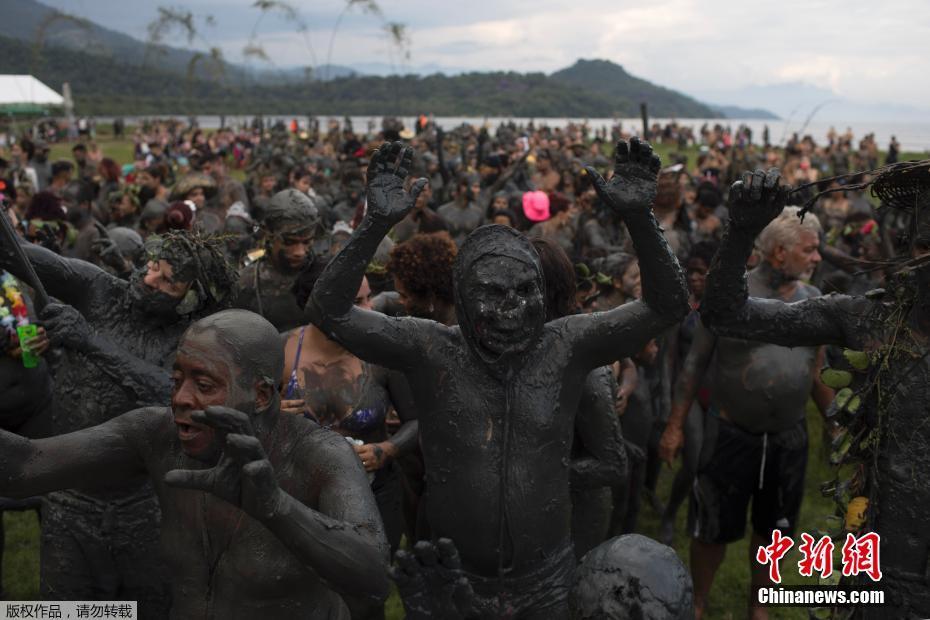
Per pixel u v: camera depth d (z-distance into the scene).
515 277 2.39
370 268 4.68
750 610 4.58
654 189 2.34
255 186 16.00
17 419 4.23
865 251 7.72
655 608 1.50
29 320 4.15
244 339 1.96
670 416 4.54
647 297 2.49
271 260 4.59
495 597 2.54
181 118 86.75
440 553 1.66
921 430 2.46
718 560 4.61
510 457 2.47
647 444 5.42
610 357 2.57
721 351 4.35
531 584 2.54
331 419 3.54
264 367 1.99
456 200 9.86
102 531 3.16
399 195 2.37
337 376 3.56
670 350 5.32
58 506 3.21
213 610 2.07
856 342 2.64
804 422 4.44
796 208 4.26
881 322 2.57
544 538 2.53
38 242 4.10
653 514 6.18
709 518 4.49
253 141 38.31
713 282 2.68
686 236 7.82
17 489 2.04
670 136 53.53
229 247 5.32
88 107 83.12
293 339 3.62
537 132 39.09
